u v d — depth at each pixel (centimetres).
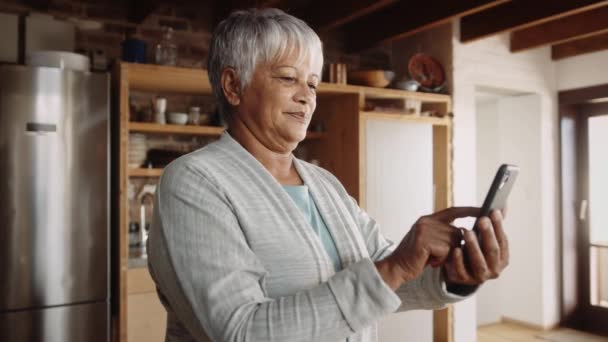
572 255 452
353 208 113
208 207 78
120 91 274
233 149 91
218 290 72
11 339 254
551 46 444
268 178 88
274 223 84
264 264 81
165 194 81
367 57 426
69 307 265
